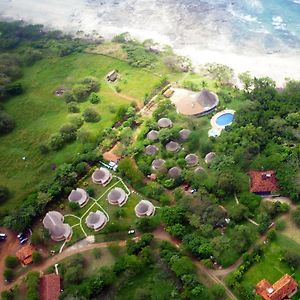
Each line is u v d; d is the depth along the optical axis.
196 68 195.25
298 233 122.88
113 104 180.50
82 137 163.12
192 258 120.25
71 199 140.75
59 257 126.50
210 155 147.00
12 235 135.75
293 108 157.50
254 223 126.38
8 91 194.38
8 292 118.25
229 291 111.69
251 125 151.12
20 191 149.75
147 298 110.94
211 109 168.75
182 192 136.12
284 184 132.38
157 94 182.62
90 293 112.94
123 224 131.75
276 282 110.06
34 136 172.25
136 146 157.25
